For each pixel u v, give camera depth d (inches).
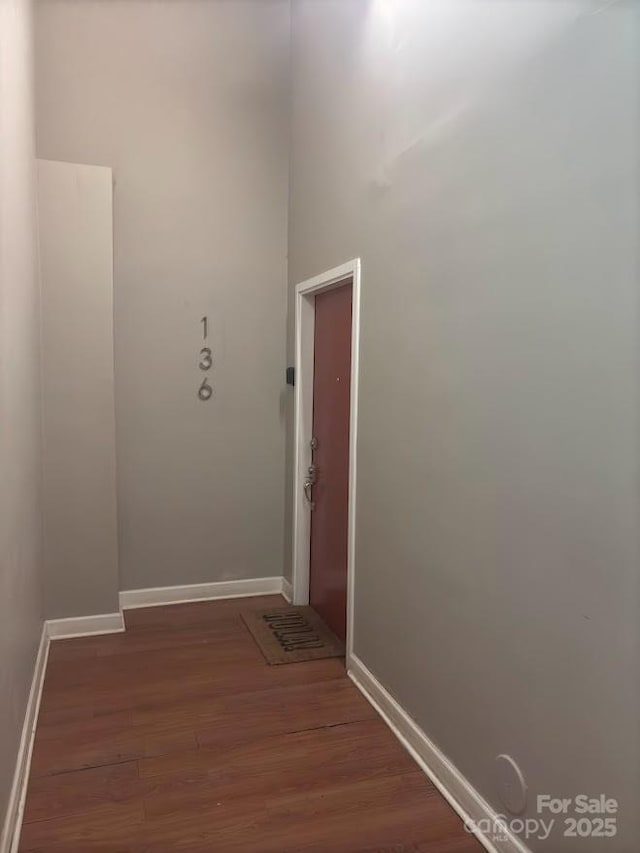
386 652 102.9
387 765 90.9
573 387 60.9
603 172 56.7
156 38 141.5
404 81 93.3
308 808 81.7
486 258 74.0
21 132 98.3
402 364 95.3
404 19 93.0
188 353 149.5
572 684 61.9
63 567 131.6
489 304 73.6
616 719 56.8
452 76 80.4
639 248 53.2
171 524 151.6
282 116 152.9
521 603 69.2
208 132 147.1
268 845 75.3
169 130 143.9
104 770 88.7
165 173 144.4
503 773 72.4
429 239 86.8
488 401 74.2
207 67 145.9
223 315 151.7
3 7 80.6
